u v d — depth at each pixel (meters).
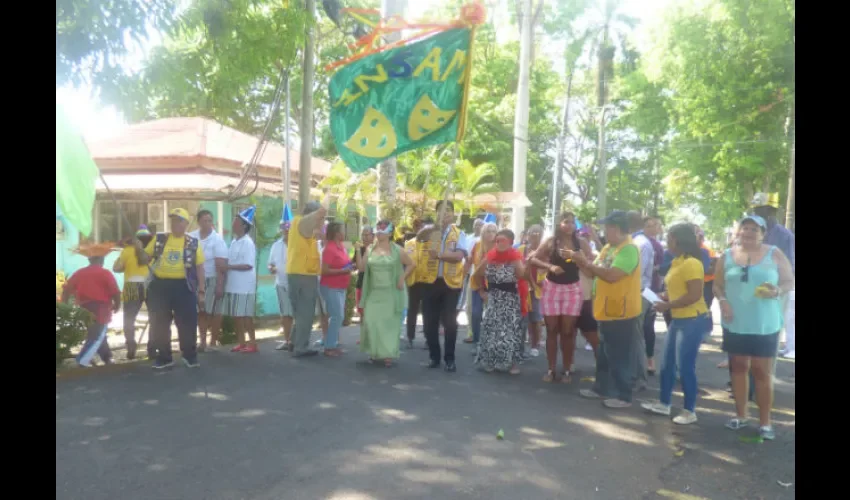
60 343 7.39
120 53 6.30
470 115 27.66
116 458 4.73
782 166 19.08
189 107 8.09
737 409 5.73
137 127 17.28
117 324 12.53
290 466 4.64
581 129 35.69
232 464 4.66
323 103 21.22
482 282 8.15
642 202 36.50
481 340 7.89
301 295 8.44
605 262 6.36
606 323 6.31
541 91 32.66
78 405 6.09
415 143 7.38
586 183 37.19
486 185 22.33
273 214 14.11
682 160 24.02
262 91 19.52
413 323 9.52
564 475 4.60
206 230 9.02
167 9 6.49
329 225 8.74
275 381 7.16
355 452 4.94
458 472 4.59
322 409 6.08
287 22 7.40
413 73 7.24
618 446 5.23
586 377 7.67
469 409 6.17
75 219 4.57
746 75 18.75
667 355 6.09
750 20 18.45
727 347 5.61
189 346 7.74
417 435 5.37
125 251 8.47
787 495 4.30
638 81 27.08
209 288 8.98
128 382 7.03
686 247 5.76
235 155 16.44
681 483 4.50
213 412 5.93
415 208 17.75
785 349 9.04
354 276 12.16
